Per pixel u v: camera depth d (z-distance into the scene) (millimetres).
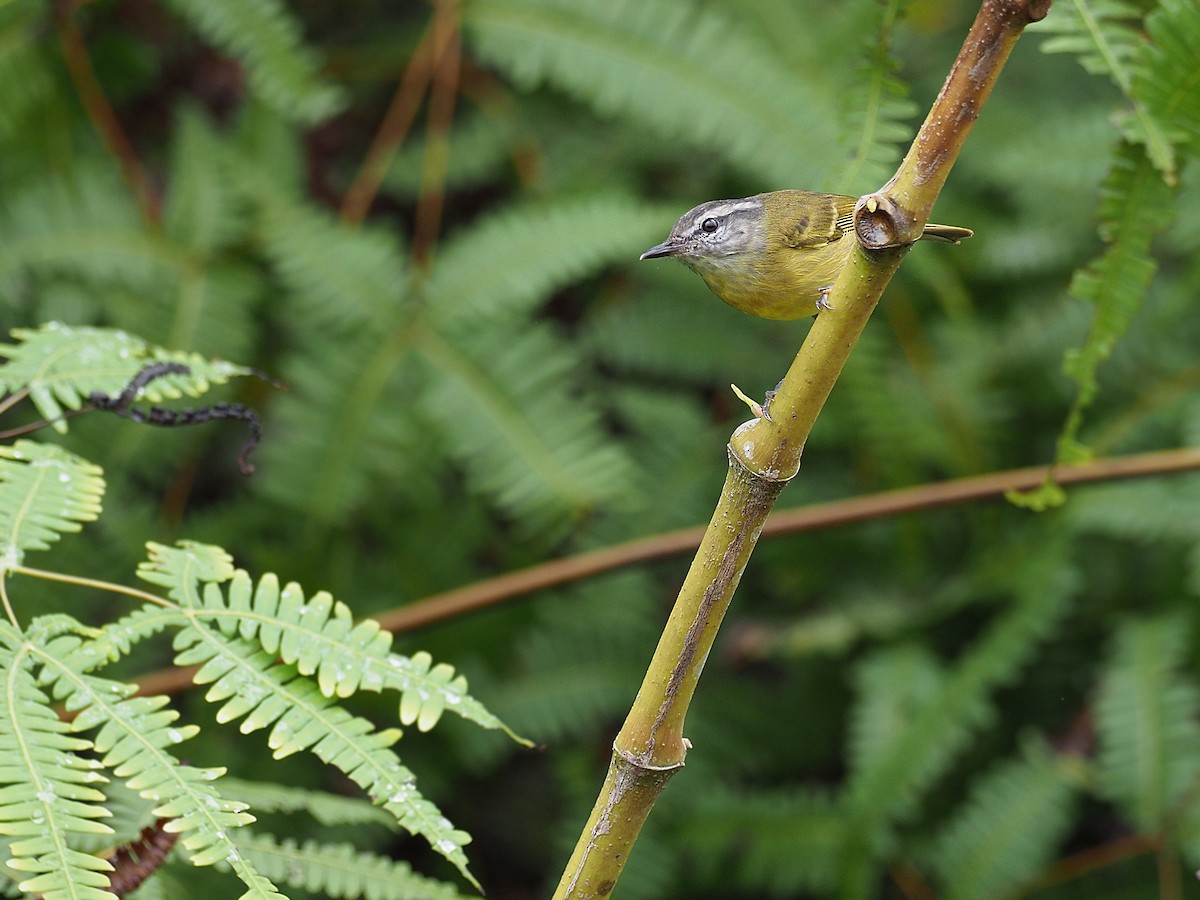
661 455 9555
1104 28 5824
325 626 3799
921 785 8102
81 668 3520
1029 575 8695
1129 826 8953
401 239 10305
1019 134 10109
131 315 8742
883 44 5277
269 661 3723
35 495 4109
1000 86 10531
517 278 8852
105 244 8797
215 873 6617
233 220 9141
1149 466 7734
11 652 3492
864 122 5355
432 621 7629
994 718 8859
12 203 8781
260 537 8938
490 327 8820
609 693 8914
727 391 9844
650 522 9328
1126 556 9430
